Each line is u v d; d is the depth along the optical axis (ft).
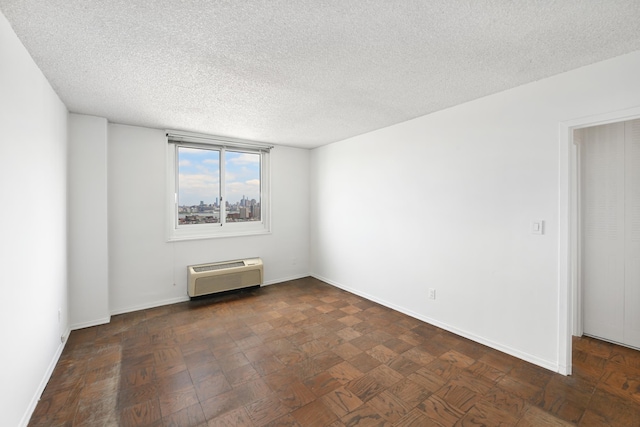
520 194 8.04
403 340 9.28
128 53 6.21
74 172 9.98
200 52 6.19
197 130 12.53
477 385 6.96
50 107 7.68
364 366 7.81
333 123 11.52
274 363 7.97
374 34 5.54
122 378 7.27
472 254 9.20
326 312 11.66
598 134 9.05
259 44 5.88
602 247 9.05
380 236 12.50
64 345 8.91
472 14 4.95
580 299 9.34
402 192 11.46
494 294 8.68
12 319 5.31
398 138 11.55
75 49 6.03
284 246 16.07
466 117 9.23
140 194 11.91
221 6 4.73
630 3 4.65
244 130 12.56
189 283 12.71
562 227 7.27
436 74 7.25
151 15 4.95
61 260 8.77
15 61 5.46
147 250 12.10
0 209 4.89
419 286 10.89
